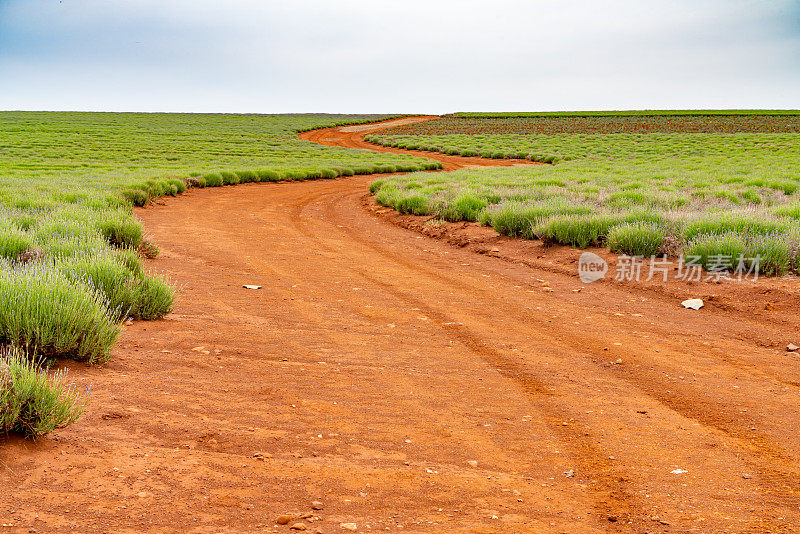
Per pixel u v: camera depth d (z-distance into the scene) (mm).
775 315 8828
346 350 6895
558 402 5527
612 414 5266
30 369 4672
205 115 161875
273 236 17250
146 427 4301
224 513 3246
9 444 3754
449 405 5328
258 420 4664
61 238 10195
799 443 4707
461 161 67062
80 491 3348
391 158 65875
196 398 5012
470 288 10938
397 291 10508
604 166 45750
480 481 3865
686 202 19391
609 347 7438
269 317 8227
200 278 10727
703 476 4059
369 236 18078
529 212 15781
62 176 32938
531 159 67375
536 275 12219
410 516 3350
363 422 4805
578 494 3748
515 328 8266
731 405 5559
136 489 3422
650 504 3625
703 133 89938
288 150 74062
